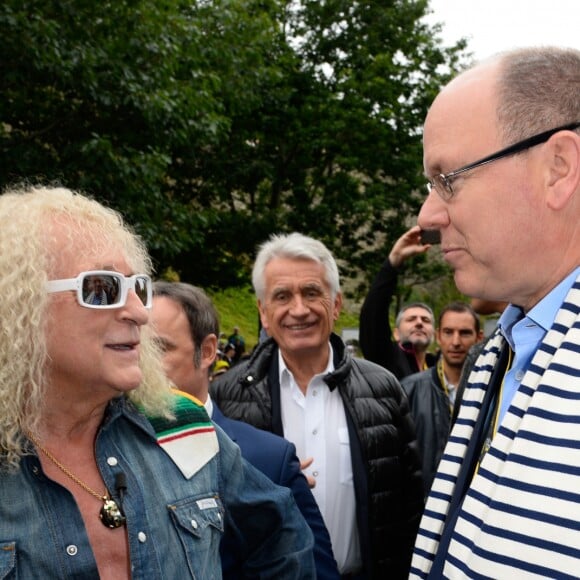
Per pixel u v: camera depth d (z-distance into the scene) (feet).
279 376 9.83
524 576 4.09
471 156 4.75
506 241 4.71
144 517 5.08
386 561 9.15
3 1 23.72
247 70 40.11
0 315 4.79
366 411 9.44
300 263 9.59
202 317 8.31
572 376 4.28
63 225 4.98
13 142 27.02
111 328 4.97
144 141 30.78
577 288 4.59
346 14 55.06
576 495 4.03
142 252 5.76
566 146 4.58
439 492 5.52
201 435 5.80
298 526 6.38
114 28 27.76
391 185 55.26
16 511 4.67
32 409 4.84
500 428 4.71
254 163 48.21
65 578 4.63
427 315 18.58
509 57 4.85
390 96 52.85
